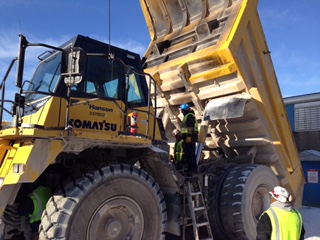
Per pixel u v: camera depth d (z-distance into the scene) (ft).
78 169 12.89
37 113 11.46
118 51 14.29
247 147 19.67
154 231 12.96
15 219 12.62
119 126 13.03
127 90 13.35
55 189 12.47
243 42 16.83
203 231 16.16
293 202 21.50
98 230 11.62
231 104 16.93
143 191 12.78
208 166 19.22
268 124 18.45
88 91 12.44
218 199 17.16
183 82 18.15
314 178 30.04
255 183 17.28
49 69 13.03
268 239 9.30
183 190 14.97
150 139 13.43
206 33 17.80
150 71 19.60
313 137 34.86
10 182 10.14
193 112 18.01
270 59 18.71
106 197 11.67
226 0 17.42
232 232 16.57
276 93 19.15
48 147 10.52
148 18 21.36
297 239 9.20
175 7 20.13
